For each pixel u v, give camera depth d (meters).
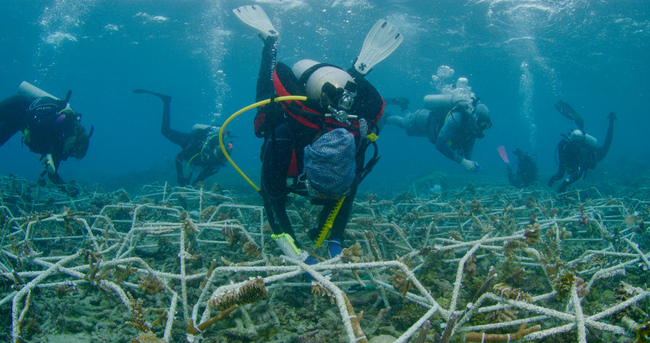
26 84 5.59
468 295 2.01
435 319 1.90
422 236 3.33
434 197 5.70
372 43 2.91
